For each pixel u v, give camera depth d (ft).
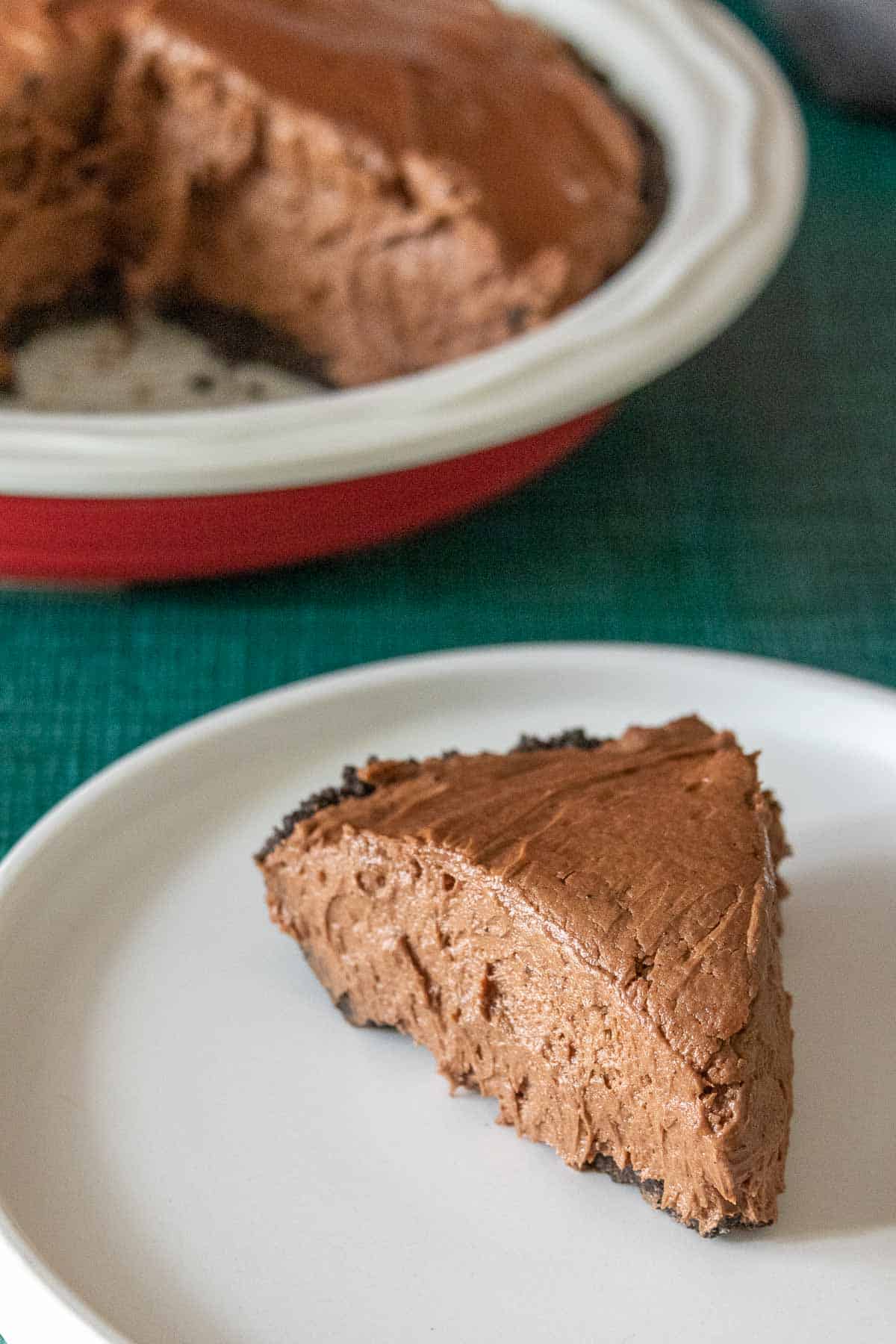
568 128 2.48
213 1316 1.67
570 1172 1.74
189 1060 1.80
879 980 1.85
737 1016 1.67
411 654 2.19
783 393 2.50
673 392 2.50
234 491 2.06
